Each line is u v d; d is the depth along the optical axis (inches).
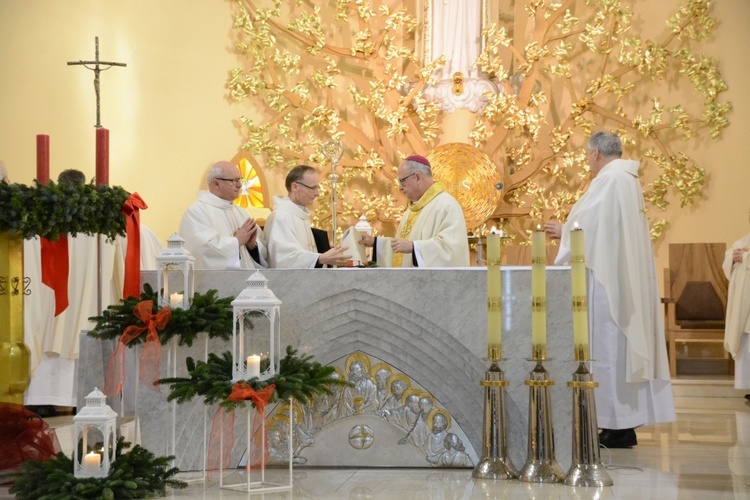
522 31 420.2
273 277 197.9
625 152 410.6
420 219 269.3
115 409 195.8
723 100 404.2
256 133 401.4
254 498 167.0
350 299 197.3
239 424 199.3
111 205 189.2
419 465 197.3
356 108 422.6
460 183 384.2
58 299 196.9
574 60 418.0
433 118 393.1
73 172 286.4
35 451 185.2
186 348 195.0
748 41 403.2
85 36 393.4
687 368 383.9
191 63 408.5
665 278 368.2
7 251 182.2
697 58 406.6
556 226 247.0
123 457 166.7
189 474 191.0
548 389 187.6
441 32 396.8
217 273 197.9
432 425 198.1
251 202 396.5
